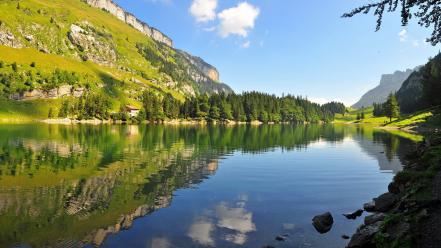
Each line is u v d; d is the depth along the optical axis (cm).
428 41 1358
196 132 12131
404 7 1256
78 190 2877
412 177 2173
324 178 3516
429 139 3775
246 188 3020
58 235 1827
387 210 2089
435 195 1659
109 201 2533
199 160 4822
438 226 1334
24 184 3092
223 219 2122
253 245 1698
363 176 3644
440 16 1275
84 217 2139
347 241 1741
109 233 1861
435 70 12744
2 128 12081
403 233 1327
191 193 2816
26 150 5625
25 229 1917
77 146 6469
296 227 1970
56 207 2356
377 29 1296
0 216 2141
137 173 3744
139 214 2217
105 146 6588
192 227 1967
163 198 2642
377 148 6600
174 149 6256
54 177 3447
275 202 2548
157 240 1761
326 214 2042
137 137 9206
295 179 3459
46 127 13762
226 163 4550
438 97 11219
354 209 2350
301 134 11806
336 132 13388
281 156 5334
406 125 14688
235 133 11875
